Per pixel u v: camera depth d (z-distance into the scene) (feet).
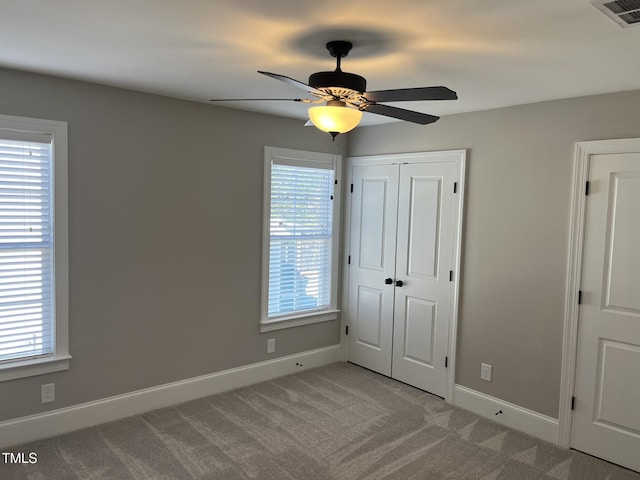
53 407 10.18
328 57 7.80
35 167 9.65
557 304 10.59
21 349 9.80
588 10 5.66
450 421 11.57
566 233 10.39
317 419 11.43
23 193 9.55
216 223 12.41
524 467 9.63
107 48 7.63
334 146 14.89
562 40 6.74
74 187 10.07
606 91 9.58
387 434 10.79
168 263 11.63
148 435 10.39
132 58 8.16
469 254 12.14
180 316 11.97
